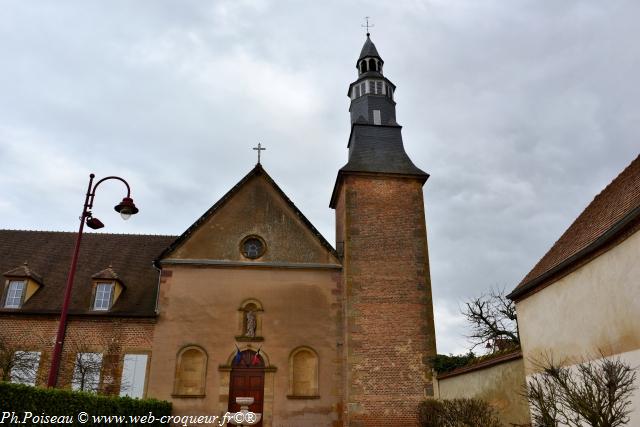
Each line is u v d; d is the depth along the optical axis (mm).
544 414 9711
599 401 8656
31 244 23906
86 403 12258
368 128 24391
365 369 19062
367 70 26906
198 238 21203
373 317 19859
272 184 22625
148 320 19703
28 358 18281
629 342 9742
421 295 20406
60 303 20359
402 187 22359
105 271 20859
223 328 19859
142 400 15805
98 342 19234
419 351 19516
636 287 9562
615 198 12445
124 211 13672
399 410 18609
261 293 20578
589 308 11164
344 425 18906
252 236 21578
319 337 20219
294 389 19500
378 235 21281
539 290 13508
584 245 11766
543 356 12898
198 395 18797
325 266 21250
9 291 20266
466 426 14211
